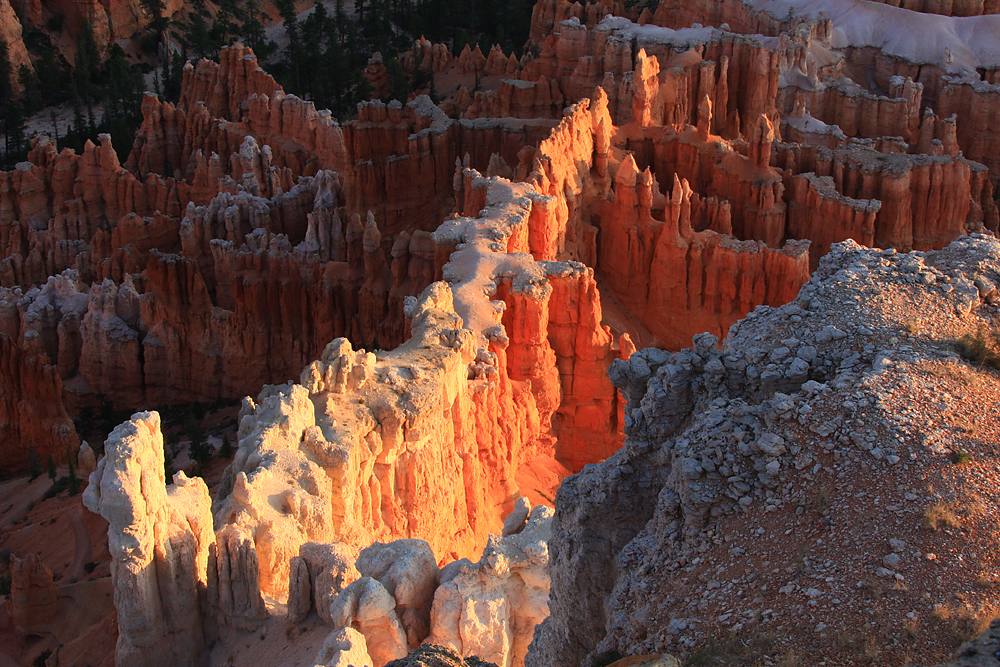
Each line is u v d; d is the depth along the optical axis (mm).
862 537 16609
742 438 18594
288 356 68062
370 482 33844
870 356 20188
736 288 65625
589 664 19969
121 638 26109
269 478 29547
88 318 67062
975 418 18266
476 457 40812
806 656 15320
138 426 25672
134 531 25281
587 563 20719
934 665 13742
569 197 67000
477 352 42406
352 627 24734
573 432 49875
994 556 15805
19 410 57469
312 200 81250
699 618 16859
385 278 65312
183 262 67438
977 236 24766
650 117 80438
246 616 27172
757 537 17469
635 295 69125
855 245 24625
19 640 34719
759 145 72312
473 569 26453
